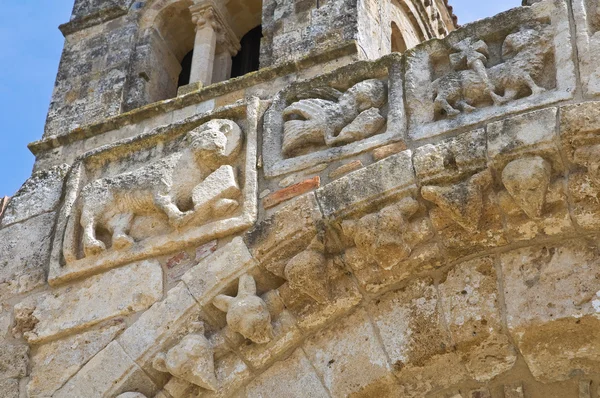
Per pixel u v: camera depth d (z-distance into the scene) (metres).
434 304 6.05
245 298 6.23
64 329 6.68
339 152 6.55
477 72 6.41
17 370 6.63
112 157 7.54
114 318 6.60
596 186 5.72
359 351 6.10
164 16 10.23
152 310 6.46
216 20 9.99
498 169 5.93
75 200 7.34
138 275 6.69
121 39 9.98
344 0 8.92
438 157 6.04
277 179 6.71
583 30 6.27
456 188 5.95
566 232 5.91
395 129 6.47
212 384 6.19
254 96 7.43
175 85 10.13
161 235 6.77
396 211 6.02
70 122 9.34
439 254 6.07
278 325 6.23
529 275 5.91
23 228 7.45
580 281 5.77
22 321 6.87
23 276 7.14
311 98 7.01
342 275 6.25
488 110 6.25
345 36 8.59
